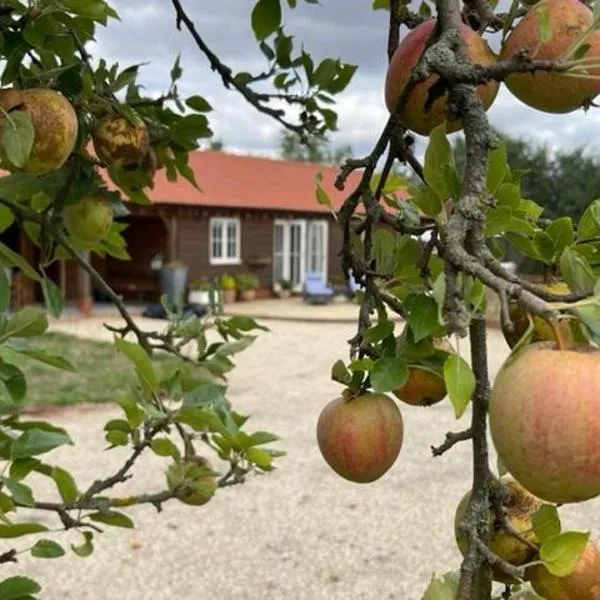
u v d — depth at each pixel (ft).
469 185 1.61
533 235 2.03
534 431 1.36
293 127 3.78
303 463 12.70
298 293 42.27
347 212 2.45
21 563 8.97
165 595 8.55
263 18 2.75
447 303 1.44
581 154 31.24
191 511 10.68
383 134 2.32
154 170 3.56
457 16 1.99
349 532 10.16
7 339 2.37
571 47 1.69
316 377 20.62
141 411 2.75
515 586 1.98
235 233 38.81
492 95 2.13
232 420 2.93
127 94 3.44
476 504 1.58
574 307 1.34
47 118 2.65
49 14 2.80
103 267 37.45
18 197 3.59
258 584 8.86
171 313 3.72
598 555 1.87
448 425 14.96
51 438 2.55
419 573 9.15
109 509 2.95
